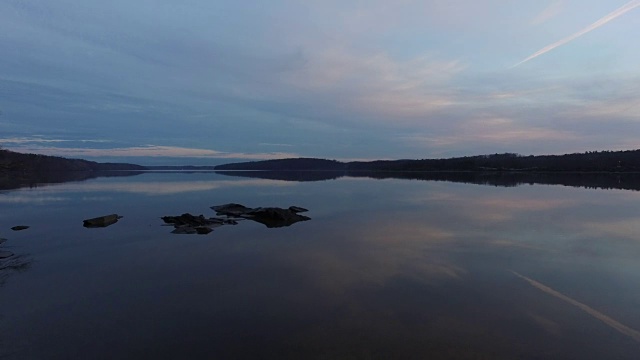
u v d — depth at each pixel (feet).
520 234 55.93
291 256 43.86
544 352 21.58
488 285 32.83
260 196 132.26
